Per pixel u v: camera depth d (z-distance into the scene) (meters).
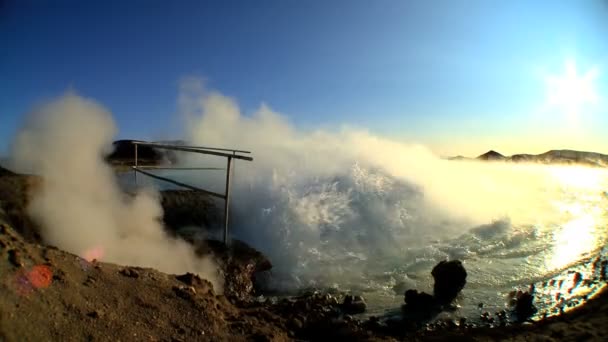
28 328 2.62
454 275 6.30
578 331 4.76
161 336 3.30
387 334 4.96
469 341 4.68
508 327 5.10
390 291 6.86
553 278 7.06
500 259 8.42
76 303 3.21
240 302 5.58
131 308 3.57
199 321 3.80
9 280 2.95
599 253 8.61
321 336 4.70
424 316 5.61
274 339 3.95
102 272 4.07
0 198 5.66
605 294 6.01
